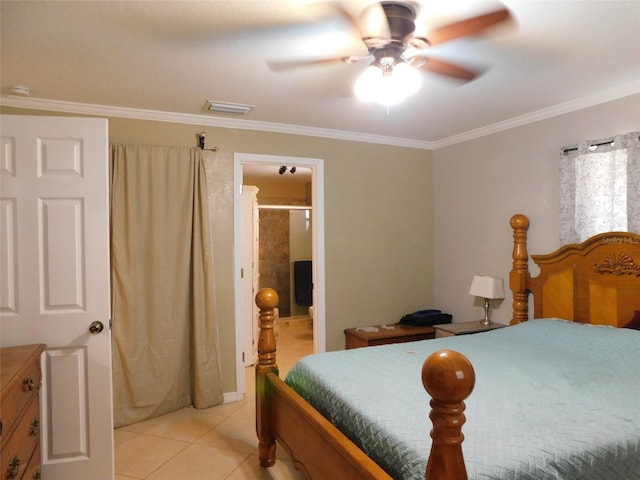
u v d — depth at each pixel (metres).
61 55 2.27
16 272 2.16
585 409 1.67
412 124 3.73
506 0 1.76
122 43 2.14
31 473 1.87
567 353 2.48
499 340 2.81
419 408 1.70
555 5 1.80
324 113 3.38
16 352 1.97
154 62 2.37
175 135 3.42
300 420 2.05
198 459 2.65
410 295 4.42
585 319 2.97
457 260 4.25
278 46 2.18
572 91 2.89
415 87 1.97
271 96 2.96
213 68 2.46
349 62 2.24
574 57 2.33
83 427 2.24
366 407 1.73
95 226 2.24
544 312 3.29
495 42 2.14
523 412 1.65
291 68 2.46
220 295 3.57
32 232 2.18
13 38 2.07
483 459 1.30
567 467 1.32
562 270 3.13
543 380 2.02
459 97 3.00
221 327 3.57
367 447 1.60
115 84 2.71
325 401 2.00
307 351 5.25
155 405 3.25
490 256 3.87
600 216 2.91
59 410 2.21
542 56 2.32
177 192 3.35
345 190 4.10
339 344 4.08
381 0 1.76
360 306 4.18
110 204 3.13
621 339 2.45
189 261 3.39
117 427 3.10
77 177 2.22
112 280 3.14
